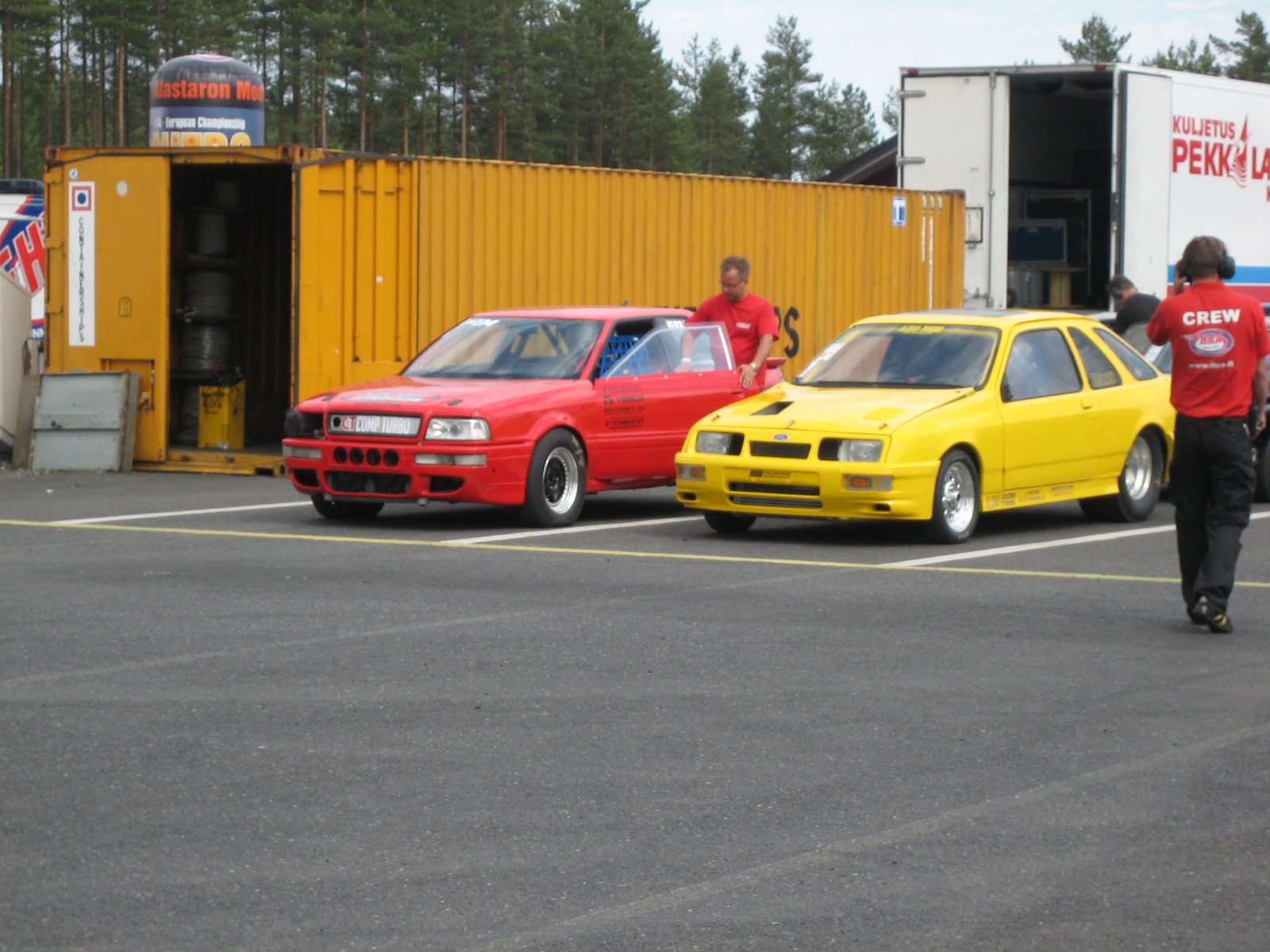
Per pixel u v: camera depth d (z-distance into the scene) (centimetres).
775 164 9775
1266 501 1407
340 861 464
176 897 436
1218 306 787
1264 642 774
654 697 655
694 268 1844
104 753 568
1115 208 1894
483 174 1647
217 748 575
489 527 1176
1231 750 584
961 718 627
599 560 1012
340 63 7425
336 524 1184
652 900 436
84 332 1614
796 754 575
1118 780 548
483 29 7581
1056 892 445
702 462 1100
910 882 451
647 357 1262
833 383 1167
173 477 1540
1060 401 1169
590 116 8031
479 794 526
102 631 770
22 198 2209
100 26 7006
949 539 1089
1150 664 724
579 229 1733
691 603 861
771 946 407
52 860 464
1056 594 899
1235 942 412
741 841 484
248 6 7419
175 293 1695
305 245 1527
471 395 1152
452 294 1627
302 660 713
